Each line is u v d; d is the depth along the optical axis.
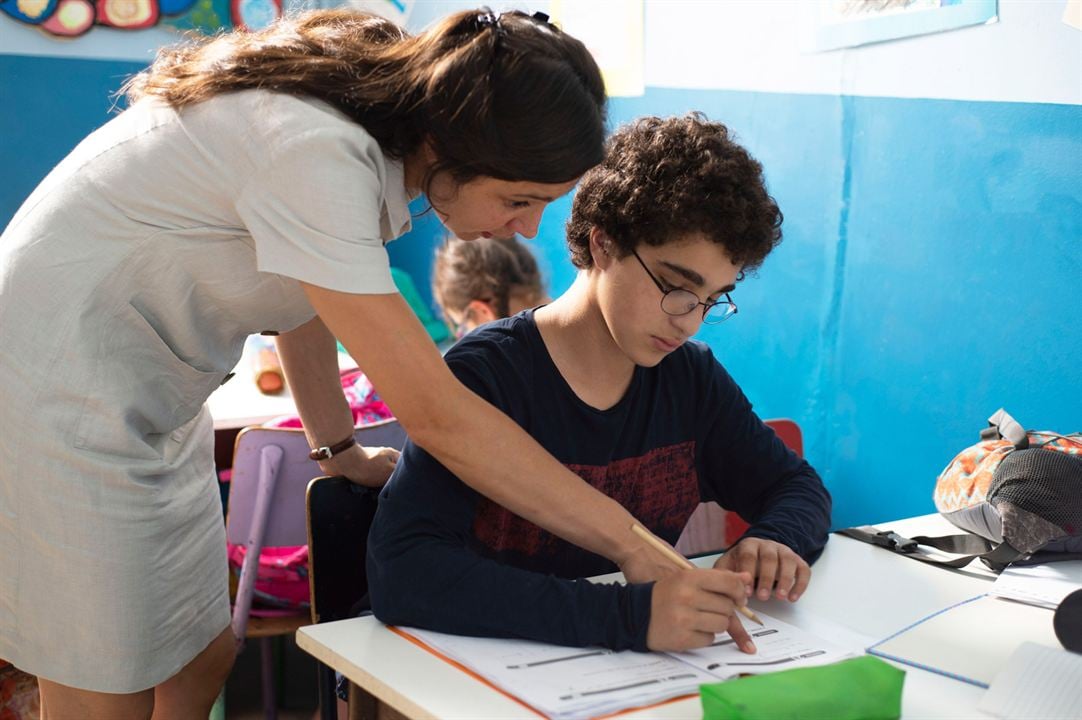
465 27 1.08
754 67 2.31
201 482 1.43
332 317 1.04
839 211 2.16
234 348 1.32
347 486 1.37
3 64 3.35
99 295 1.16
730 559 1.22
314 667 2.65
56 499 1.17
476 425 1.06
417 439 1.08
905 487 2.08
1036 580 1.22
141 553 1.23
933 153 1.95
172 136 1.13
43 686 1.29
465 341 1.30
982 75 1.84
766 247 1.21
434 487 1.16
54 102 3.42
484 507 1.26
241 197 1.08
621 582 1.22
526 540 1.31
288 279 1.19
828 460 2.25
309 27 1.20
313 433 1.48
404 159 1.12
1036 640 1.07
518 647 1.02
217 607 1.46
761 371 2.41
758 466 1.44
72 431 1.17
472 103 1.01
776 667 0.99
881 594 1.21
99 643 1.21
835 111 2.14
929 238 1.97
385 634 1.06
